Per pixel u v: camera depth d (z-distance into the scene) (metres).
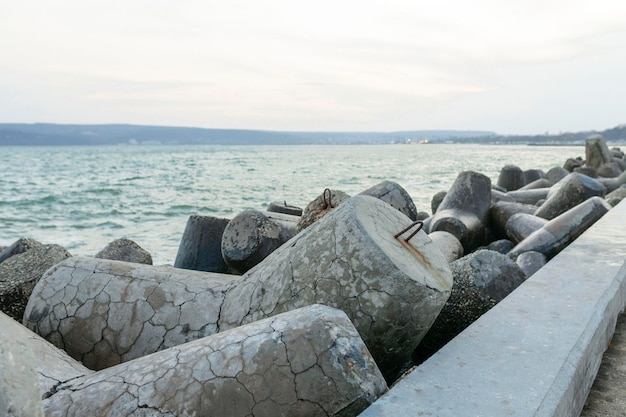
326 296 3.09
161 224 19.08
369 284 3.01
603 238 4.97
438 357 2.47
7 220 20.52
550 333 2.74
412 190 29.20
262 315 3.32
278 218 6.79
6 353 1.60
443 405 2.05
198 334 3.55
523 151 172.62
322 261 3.18
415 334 3.10
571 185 10.16
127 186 37.12
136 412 2.46
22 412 1.56
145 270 4.00
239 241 6.21
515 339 2.67
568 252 4.44
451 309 4.11
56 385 2.84
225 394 2.38
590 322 2.93
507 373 2.31
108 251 7.30
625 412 2.69
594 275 3.76
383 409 2.03
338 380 2.33
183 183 39.38
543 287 3.50
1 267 5.27
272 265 3.49
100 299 3.81
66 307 3.83
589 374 2.83
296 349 2.41
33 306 3.90
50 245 5.64
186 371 2.52
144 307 3.73
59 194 31.31
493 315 2.99
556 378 2.28
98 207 24.59
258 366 2.41
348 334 2.49
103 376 2.74
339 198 5.91
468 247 9.27
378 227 3.29
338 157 111.44
